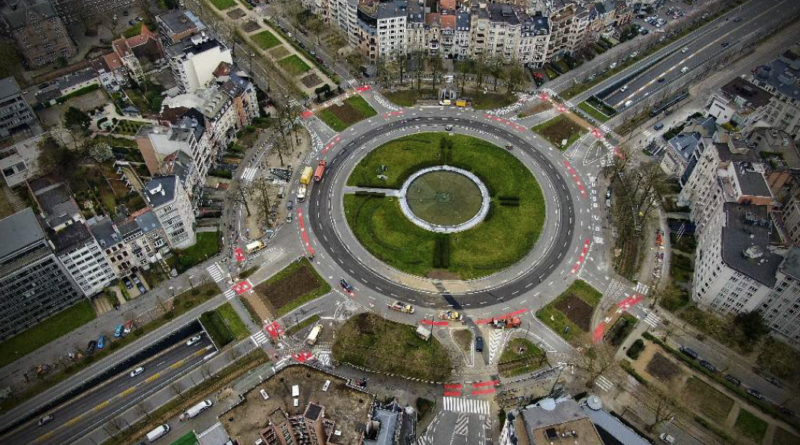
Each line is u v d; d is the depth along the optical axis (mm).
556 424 169250
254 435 173625
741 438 197750
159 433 198750
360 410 178375
